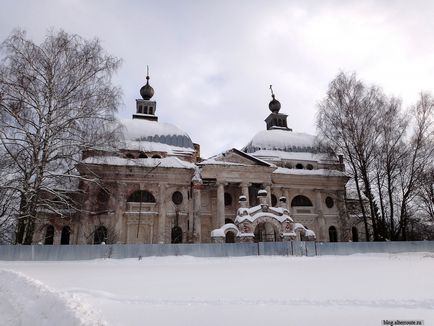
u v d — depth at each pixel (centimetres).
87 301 854
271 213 3562
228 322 655
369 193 3619
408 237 4844
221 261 2423
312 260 2402
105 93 2591
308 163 4866
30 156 2400
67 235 3825
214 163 4078
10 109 2333
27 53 2447
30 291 852
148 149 4259
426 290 980
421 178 3672
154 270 1762
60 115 2473
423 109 3669
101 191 3809
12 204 2400
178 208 4084
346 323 638
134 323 648
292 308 764
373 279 1248
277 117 5825
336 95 3784
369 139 3684
